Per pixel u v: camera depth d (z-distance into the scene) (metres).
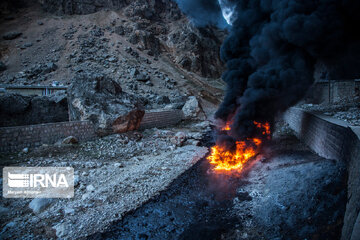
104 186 7.62
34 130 10.14
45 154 9.68
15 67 34.09
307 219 5.24
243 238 5.19
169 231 5.49
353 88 17.31
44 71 33.25
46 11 47.38
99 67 36.44
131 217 6.03
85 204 6.44
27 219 5.62
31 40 39.41
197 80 45.62
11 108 13.34
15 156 9.02
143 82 36.44
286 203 6.00
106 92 14.00
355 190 4.66
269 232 5.30
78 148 10.94
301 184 6.45
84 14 48.88
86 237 5.14
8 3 44.53
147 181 8.25
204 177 8.76
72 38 41.34
